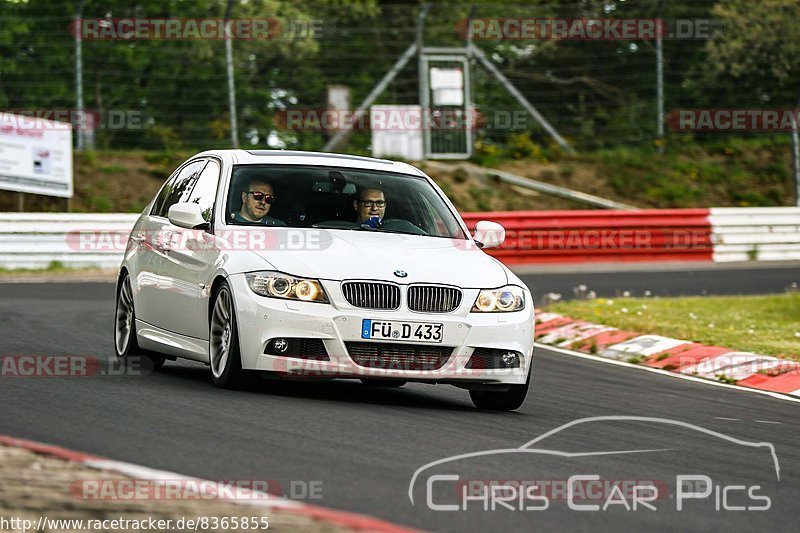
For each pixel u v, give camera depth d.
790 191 85.44
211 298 22.80
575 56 90.19
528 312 22.75
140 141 79.94
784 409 25.70
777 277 57.25
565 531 12.66
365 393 23.58
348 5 90.50
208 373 26.08
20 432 16.58
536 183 80.62
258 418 18.64
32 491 12.62
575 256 63.88
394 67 80.56
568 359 33.22
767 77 87.38
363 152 83.19
